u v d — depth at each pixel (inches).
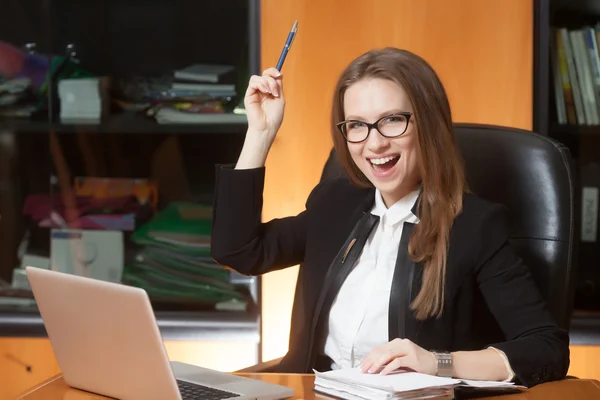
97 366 62.3
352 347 79.4
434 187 77.0
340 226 84.2
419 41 114.0
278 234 88.6
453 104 114.6
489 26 113.6
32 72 122.8
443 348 77.0
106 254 124.6
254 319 115.6
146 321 57.1
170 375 57.5
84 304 60.7
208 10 130.7
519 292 75.2
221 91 120.0
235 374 68.2
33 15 127.0
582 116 116.9
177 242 122.0
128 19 131.1
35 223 128.4
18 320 116.0
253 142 86.0
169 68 131.6
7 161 128.8
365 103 76.2
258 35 114.7
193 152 131.0
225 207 85.3
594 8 117.2
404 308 76.7
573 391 64.9
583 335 113.3
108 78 123.7
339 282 80.8
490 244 76.9
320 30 114.0
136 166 131.4
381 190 78.5
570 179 84.0
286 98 114.7
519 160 85.2
